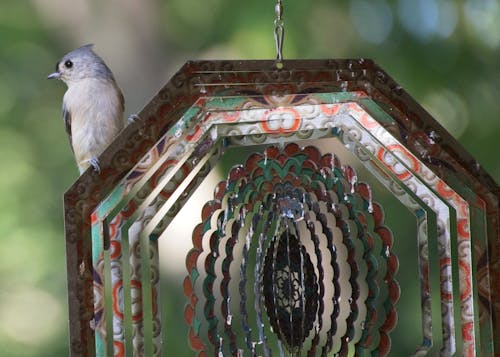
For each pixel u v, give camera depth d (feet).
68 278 14.87
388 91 17.31
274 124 16.72
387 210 36.29
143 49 37.35
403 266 35.96
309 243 20.76
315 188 17.12
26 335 38.14
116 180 15.26
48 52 39.96
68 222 14.92
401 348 35.32
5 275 38.32
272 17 34.83
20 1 40.06
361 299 19.95
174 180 15.85
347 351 16.83
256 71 16.22
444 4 36.06
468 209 17.79
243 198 16.44
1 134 39.93
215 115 16.16
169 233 34.06
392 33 36.14
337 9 35.86
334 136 17.30
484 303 17.84
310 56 34.81
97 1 38.27
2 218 38.58
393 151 17.49
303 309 16.94
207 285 16.01
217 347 16.01
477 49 36.11
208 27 36.19
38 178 39.58
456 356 18.99
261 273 16.70
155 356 15.61
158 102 15.48
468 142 35.78
